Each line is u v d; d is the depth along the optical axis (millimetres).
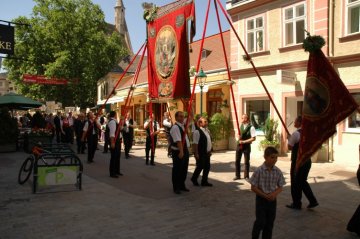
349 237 5102
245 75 15734
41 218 5930
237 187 8445
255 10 15164
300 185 6414
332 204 6887
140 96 26094
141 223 5699
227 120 16641
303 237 5094
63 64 38125
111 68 41750
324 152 12469
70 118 20172
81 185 8398
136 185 8680
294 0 13523
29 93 40938
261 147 14016
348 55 11672
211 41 23609
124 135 13953
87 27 41375
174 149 7770
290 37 13914
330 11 12305
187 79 8141
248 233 5246
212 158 13797
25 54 39844
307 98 5207
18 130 16484
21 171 8742
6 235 5125
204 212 6332
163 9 8859
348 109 4805
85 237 5062
